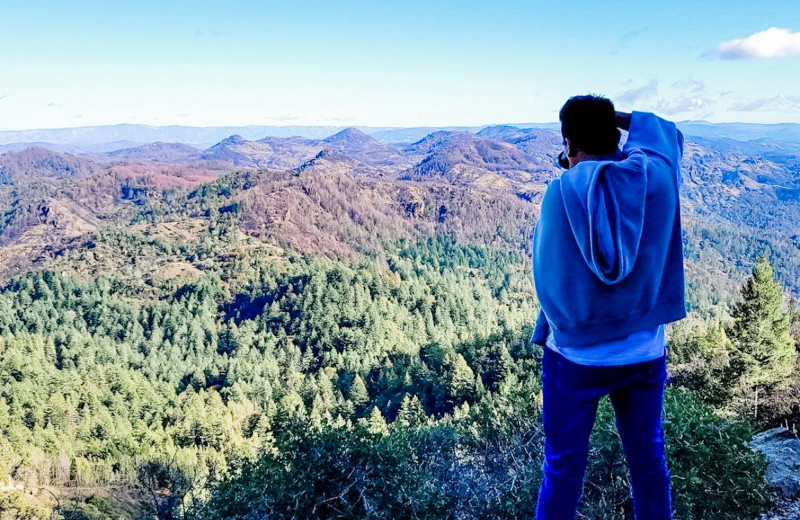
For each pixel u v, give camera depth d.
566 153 1.45
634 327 1.25
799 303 28.64
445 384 68.38
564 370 1.35
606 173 1.23
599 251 1.20
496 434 5.49
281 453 4.65
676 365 23.45
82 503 38.69
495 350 70.19
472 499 4.16
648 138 1.39
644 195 1.22
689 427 3.68
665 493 1.40
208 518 4.92
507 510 3.87
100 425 71.56
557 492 1.39
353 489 4.29
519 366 63.25
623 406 1.42
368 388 81.06
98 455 60.38
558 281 1.27
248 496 4.70
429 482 4.32
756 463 3.68
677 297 1.28
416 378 75.19
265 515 4.34
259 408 77.50
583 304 1.25
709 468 3.55
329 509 4.27
